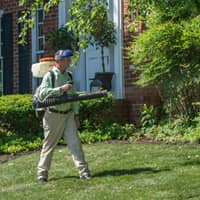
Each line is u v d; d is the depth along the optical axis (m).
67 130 12.00
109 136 16.72
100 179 11.80
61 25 20.88
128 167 12.77
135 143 15.82
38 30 22.00
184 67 15.80
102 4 13.41
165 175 11.68
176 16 15.30
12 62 22.58
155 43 15.70
